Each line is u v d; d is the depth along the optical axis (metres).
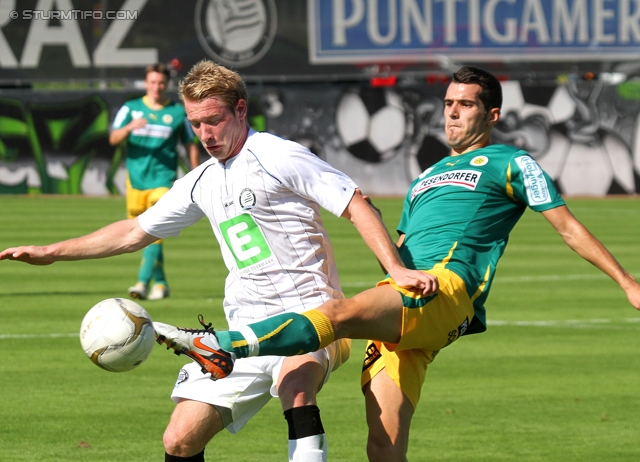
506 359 26.14
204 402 14.15
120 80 84.50
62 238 51.38
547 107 86.69
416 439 18.98
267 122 86.19
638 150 86.81
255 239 14.33
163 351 26.86
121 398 21.64
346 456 17.89
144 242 15.73
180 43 84.69
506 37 86.75
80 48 84.06
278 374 13.98
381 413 14.73
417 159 86.62
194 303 33.44
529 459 17.75
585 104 86.62
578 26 86.94
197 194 14.91
